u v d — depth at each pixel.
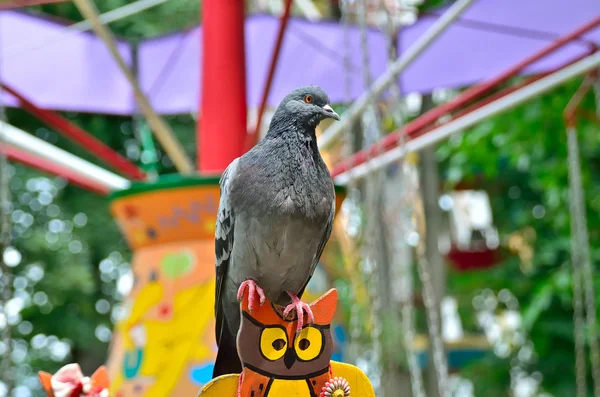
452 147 11.97
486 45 8.74
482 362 12.32
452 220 17.12
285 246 3.55
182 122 12.81
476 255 14.01
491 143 11.66
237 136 6.56
